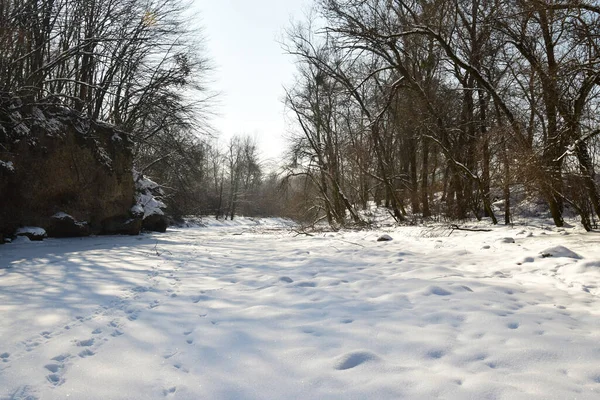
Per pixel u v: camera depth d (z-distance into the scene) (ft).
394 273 23.15
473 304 15.71
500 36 43.37
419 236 42.34
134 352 11.11
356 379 9.42
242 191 186.60
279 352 11.10
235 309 15.53
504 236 35.86
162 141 75.82
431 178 76.74
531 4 33.06
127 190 58.75
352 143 68.54
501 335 12.28
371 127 63.26
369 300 16.80
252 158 181.47
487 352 10.96
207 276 22.88
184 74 64.54
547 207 51.60
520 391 8.70
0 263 26.27
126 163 58.70
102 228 54.85
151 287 19.61
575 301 16.43
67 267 25.02
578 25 31.22
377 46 57.77
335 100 76.23
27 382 9.17
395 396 8.61
